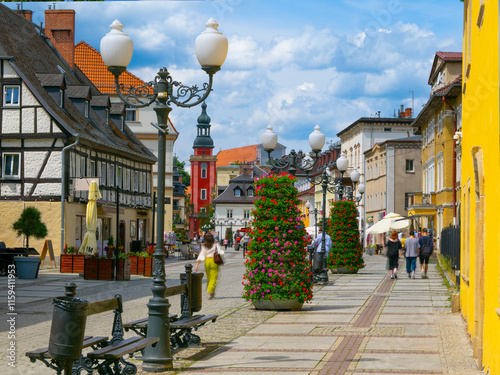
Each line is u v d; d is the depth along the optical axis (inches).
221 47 401.1
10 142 1508.4
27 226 1129.4
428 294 844.6
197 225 6003.9
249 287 676.7
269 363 397.4
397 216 1947.6
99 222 1705.2
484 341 364.5
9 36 1662.2
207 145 6122.1
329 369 377.7
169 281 1107.9
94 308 326.0
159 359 386.9
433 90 2106.3
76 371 331.6
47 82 1631.4
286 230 673.6
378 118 3442.4
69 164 1519.4
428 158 2153.1
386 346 454.9
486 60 357.1
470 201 488.4
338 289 934.4
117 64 401.4
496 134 310.0
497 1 308.7
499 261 299.0
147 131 2881.4
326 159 4306.1
